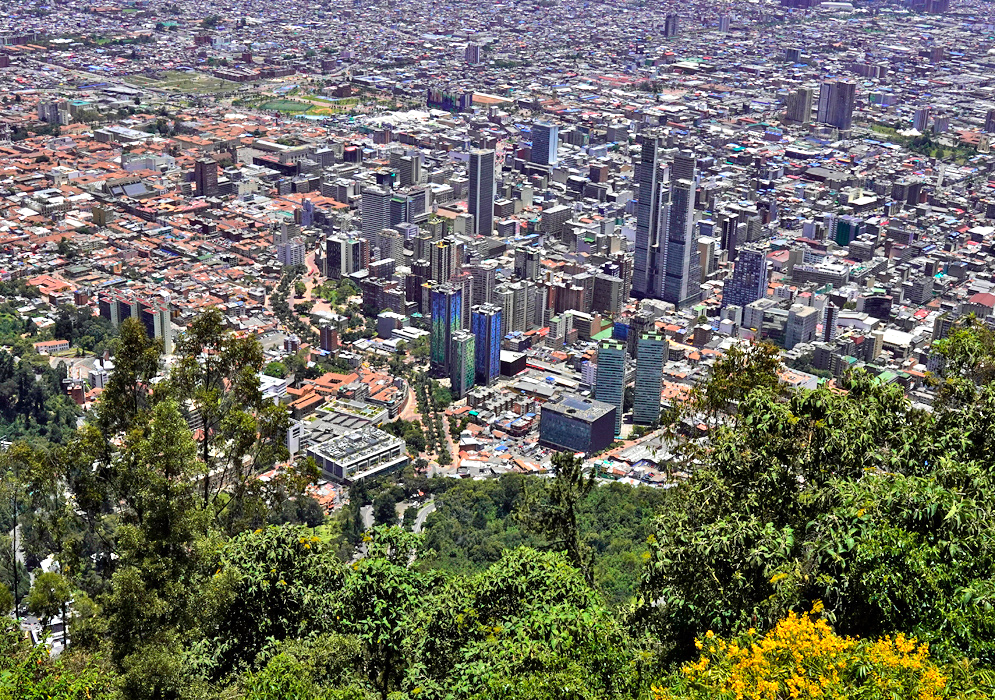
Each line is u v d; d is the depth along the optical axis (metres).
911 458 110.50
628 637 111.06
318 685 112.38
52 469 156.12
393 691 117.75
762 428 112.31
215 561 127.56
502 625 117.50
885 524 95.94
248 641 126.25
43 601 151.50
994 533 97.12
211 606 123.38
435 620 120.19
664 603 115.00
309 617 125.75
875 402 118.69
